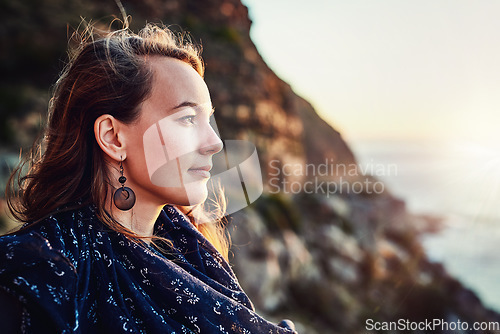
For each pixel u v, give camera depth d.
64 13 9.90
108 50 0.72
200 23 12.48
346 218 12.05
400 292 8.62
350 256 10.45
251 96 12.37
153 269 0.70
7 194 0.78
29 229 0.68
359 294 9.13
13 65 9.27
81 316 0.65
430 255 10.83
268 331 0.75
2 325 0.60
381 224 12.84
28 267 0.62
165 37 0.79
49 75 9.37
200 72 0.79
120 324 0.66
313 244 10.16
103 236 0.70
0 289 0.61
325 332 7.43
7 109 8.22
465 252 10.71
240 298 0.81
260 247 7.40
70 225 0.70
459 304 8.16
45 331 0.61
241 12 14.37
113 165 0.73
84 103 0.71
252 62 13.18
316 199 11.94
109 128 0.71
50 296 0.61
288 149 13.30
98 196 0.71
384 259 11.36
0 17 9.66
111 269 0.69
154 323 0.68
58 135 0.72
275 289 7.54
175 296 0.70
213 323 0.71
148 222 0.77
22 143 7.68
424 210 13.02
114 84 0.70
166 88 0.71
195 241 0.86
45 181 0.72
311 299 8.02
